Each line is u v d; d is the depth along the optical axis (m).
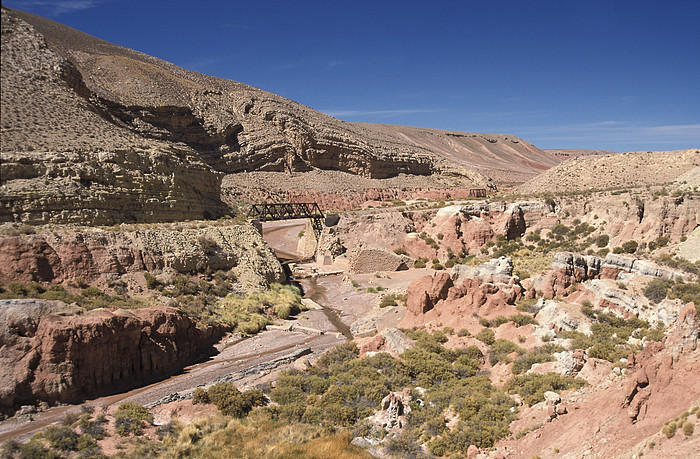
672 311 35.22
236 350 43.44
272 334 48.25
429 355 35.62
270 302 55.97
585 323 36.59
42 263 42.16
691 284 39.38
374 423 27.95
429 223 90.12
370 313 55.72
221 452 25.48
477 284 43.62
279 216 91.62
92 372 32.59
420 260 81.31
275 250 102.75
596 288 41.03
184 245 56.50
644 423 18.77
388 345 39.75
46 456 23.88
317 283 73.94
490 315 41.41
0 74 64.56
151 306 44.50
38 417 28.84
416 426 27.14
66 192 51.00
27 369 30.08
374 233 88.56
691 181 75.31
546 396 24.98
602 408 21.30
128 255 49.25
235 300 53.22
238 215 89.69
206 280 55.59
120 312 36.53
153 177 63.31
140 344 36.41
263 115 169.88
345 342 45.91
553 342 34.50
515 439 23.39
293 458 24.27
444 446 24.66
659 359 20.03
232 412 30.39
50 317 32.34
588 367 28.27
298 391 33.00
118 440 26.30
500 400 27.41
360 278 73.75
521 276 54.03
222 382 34.59
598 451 19.20
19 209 47.12
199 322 45.41
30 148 51.84
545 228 79.00
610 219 70.31
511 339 37.34
